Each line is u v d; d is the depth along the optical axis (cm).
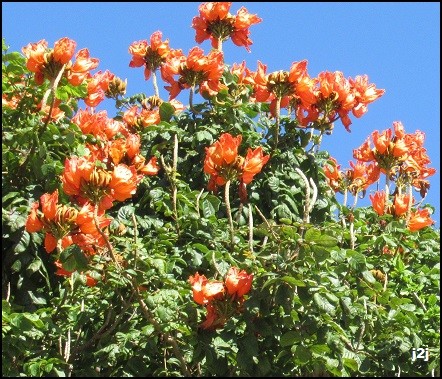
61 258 283
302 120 354
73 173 281
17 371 287
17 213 304
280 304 284
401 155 347
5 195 312
